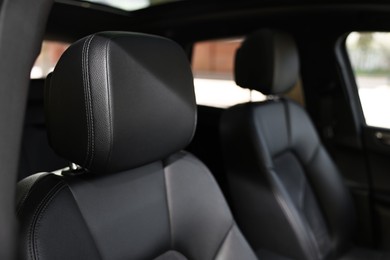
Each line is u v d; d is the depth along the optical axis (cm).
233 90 222
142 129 77
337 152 201
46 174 79
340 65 195
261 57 152
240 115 144
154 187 89
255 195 142
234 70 162
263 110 149
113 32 75
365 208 193
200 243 96
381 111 191
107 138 70
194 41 237
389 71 187
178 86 84
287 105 164
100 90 69
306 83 206
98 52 69
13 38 41
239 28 219
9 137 42
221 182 197
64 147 73
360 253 166
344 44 196
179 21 234
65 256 69
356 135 194
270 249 143
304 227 138
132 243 82
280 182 140
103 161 72
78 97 69
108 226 78
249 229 147
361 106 196
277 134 153
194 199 95
